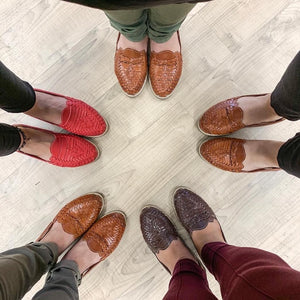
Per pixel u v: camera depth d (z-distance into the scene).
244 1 1.01
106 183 1.02
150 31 0.76
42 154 0.94
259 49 1.01
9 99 0.70
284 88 0.66
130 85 0.97
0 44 1.03
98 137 1.02
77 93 1.03
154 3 0.37
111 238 0.98
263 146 0.89
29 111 0.89
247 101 0.93
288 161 0.73
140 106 1.02
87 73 1.03
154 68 0.96
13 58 1.03
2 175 1.02
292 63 0.60
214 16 1.02
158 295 1.00
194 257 0.89
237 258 0.63
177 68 0.96
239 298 0.52
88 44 1.03
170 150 1.01
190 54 1.02
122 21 0.65
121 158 1.02
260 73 1.01
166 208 1.02
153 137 1.02
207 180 1.01
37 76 1.03
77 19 1.03
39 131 0.93
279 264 0.56
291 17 1.01
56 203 1.03
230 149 0.95
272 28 1.01
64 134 0.98
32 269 0.68
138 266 1.01
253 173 1.00
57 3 1.02
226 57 1.02
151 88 1.00
